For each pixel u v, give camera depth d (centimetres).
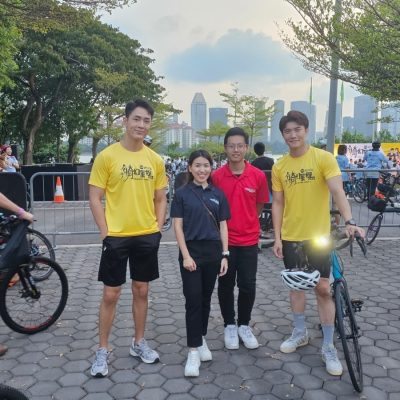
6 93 2508
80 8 1150
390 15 748
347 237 326
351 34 754
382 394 306
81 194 1388
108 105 2811
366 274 580
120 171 327
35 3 1104
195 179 348
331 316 341
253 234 366
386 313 449
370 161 1174
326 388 314
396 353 365
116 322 433
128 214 330
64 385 321
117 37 2823
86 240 804
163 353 370
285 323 429
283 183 349
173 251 712
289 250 348
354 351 320
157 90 3203
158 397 306
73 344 387
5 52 1316
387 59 745
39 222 959
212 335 404
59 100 2656
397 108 959
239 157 358
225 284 372
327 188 340
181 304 482
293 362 352
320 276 331
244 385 320
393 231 849
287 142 340
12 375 335
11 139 2783
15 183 501
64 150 3475
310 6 774
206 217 338
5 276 395
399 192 781
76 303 484
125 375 335
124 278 338
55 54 2247
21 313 423
